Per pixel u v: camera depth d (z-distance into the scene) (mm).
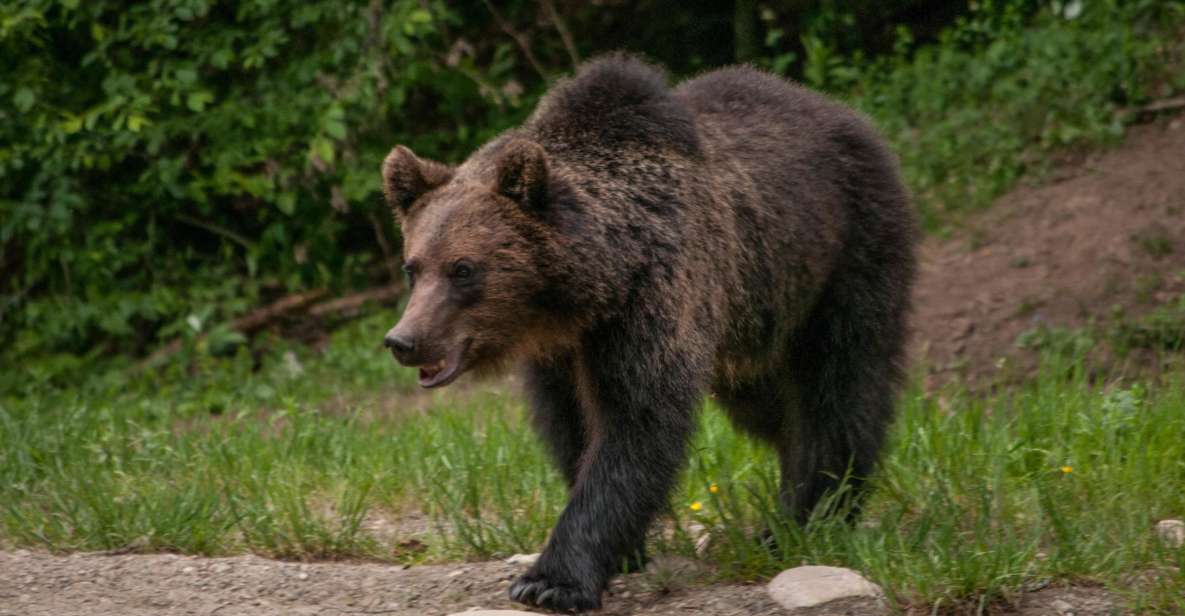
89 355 18266
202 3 17422
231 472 11695
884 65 20422
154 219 19328
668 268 8617
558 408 9336
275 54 17703
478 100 20250
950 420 11422
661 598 8688
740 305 9305
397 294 19422
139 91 17891
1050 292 15508
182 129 18125
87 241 18469
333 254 19750
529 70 21453
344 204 18031
